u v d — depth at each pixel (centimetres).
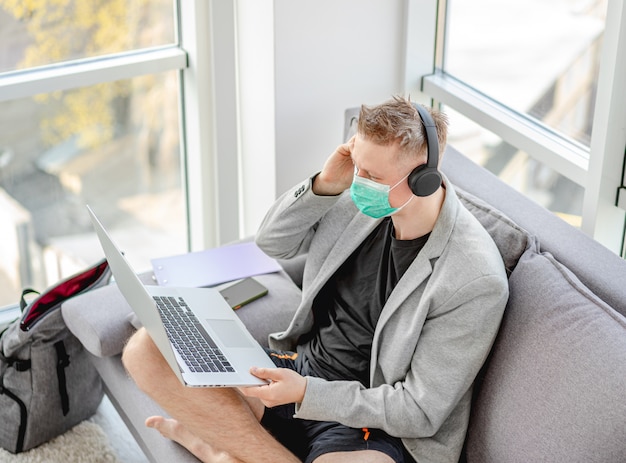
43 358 229
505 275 181
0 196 265
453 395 178
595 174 220
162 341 173
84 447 239
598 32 220
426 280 183
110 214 285
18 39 248
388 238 194
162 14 266
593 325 168
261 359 193
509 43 250
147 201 290
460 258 178
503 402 176
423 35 269
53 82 251
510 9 247
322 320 207
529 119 250
